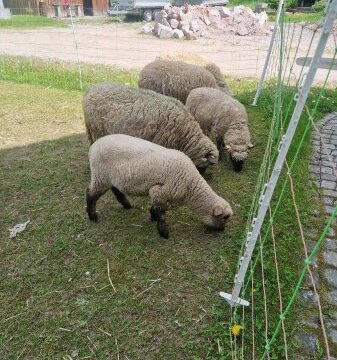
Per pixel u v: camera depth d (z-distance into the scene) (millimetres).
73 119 7605
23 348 2979
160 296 3420
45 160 5840
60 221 4414
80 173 5453
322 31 1626
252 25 18688
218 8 20078
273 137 5566
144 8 23094
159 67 6441
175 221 4426
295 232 4188
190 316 3219
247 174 5457
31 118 7609
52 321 3197
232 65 12656
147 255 3898
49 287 3523
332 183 5191
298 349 2916
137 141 4059
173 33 17609
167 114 4820
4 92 9195
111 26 21812
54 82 10023
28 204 4738
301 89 1826
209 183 5219
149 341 3025
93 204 4254
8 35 18125
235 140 5418
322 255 3861
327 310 3240
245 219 4461
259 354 2889
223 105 5688
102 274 3670
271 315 3191
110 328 3133
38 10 28500
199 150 4977
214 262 3791
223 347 2930
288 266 3707
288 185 4996
